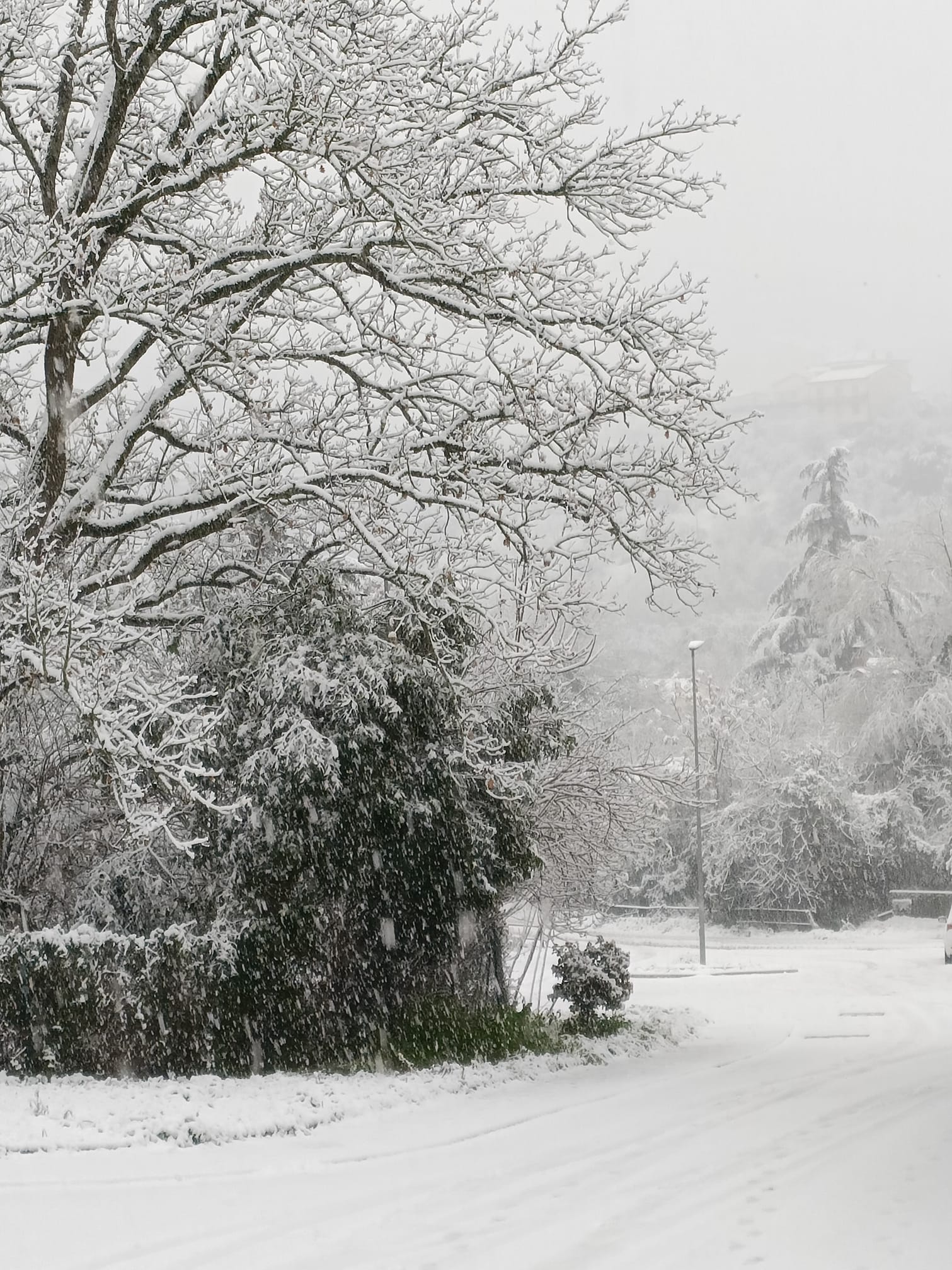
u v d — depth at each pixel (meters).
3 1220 7.79
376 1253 7.09
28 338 17.83
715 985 30.78
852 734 54.44
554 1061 15.80
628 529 16.80
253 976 14.53
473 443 16.66
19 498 16.28
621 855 22.77
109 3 15.60
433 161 16.14
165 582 18.34
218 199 18.25
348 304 16.72
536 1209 8.08
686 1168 9.25
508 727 18.56
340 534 17.36
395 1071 15.06
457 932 16.45
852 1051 17.06
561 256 16.30
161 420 18.75
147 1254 7.09
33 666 13.16
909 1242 7.07
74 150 17.73
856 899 50.72
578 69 16.09
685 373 16.36
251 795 15.21
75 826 16.98
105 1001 13.41
